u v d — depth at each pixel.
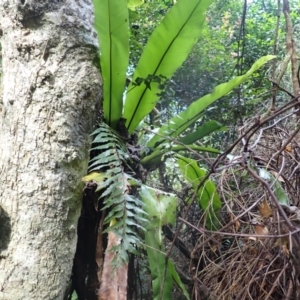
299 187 1.00
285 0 1.79
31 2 0.97
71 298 1.25
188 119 1.41
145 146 1.33
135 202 0.96
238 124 1.83
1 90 1.04
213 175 1.20
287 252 0.84
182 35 1.28
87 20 1.06
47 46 0.98
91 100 1.02
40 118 0.94
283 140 1.08
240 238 1.07
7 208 0.89
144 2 2.11
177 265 1.54
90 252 1.15
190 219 1.47
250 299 0.93
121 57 1.20
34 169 0.91
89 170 1.10
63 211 0.92
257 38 2.45
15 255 0.86
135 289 1.31
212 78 2.10
